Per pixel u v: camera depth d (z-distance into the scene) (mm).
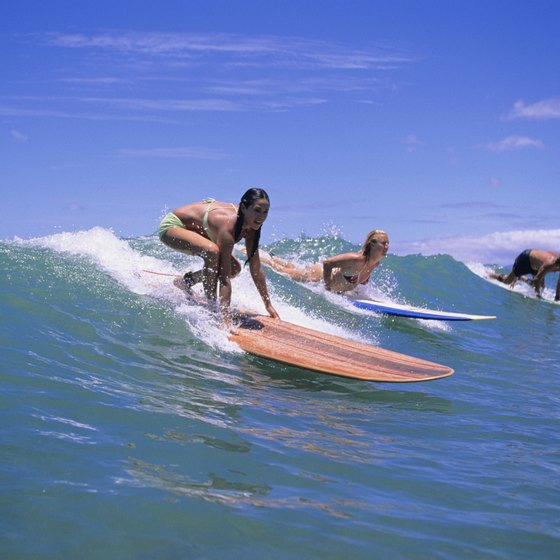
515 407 5016
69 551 2244
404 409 4668
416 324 8383
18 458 2850
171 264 7598
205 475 2963
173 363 4809
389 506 2881
